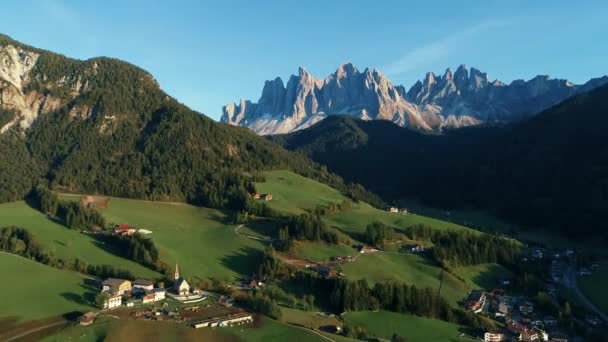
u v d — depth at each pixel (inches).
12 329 6565.0
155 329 6535.4
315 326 7445.9
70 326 6560.0
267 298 7701.8
